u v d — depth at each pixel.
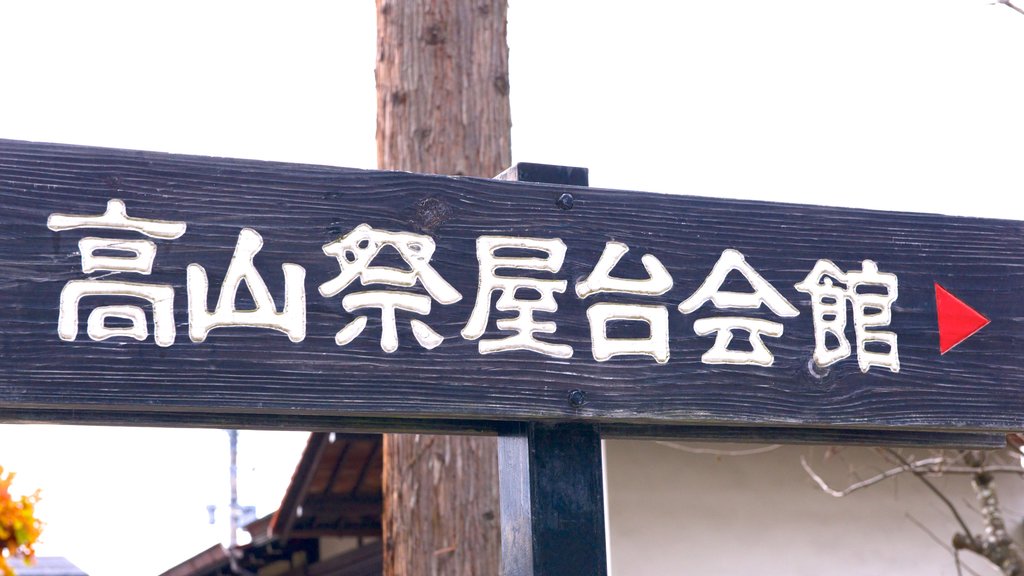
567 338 2.12
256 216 2.01
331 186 2.06
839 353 2.29
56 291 1.89
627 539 6.96
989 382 2.38
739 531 7.18
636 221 2.23
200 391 1.91
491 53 5.65
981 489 7.30
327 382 1.98
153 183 1.97
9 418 1.91
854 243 2.37
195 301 1.94
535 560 2.08
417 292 2.06
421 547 5.39
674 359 2.18
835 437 2.41
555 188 2.20
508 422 2.15
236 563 12.24
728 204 2.30
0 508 2.34
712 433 2.32
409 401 2.01
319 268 2.02
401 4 5.66
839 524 7.40
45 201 1.92
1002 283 2.45
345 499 10.77
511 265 2.13
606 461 7.06
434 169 5.45
